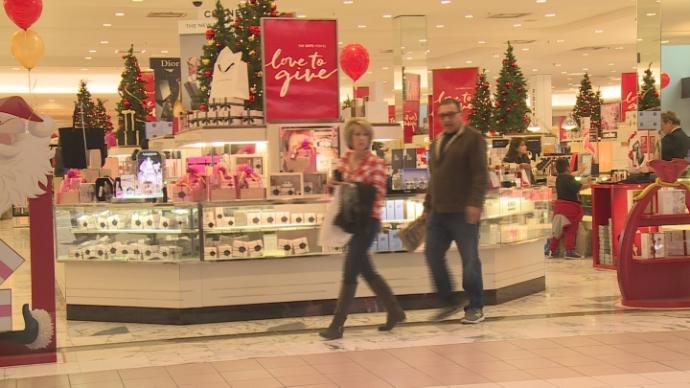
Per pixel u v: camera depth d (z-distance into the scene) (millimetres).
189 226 11422
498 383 7691
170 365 8844
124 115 23797
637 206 11922
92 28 29859
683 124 21562
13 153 9164
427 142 25109
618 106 32844
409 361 8688
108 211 11852
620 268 12016
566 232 19219
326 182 12078
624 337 9625
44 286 9383
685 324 10414
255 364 8758
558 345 9273
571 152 30281
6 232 29109
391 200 12047
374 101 12984
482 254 12383
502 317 11273
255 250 11562
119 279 11852
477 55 38688
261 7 13352
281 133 12055
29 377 8461
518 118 25516
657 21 18516
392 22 30469
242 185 11797
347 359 8875
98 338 10750
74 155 16922
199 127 12070
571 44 36531
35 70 40812
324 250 11781
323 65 12312
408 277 12125
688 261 12016
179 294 11461
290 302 11758
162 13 27109
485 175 9984
